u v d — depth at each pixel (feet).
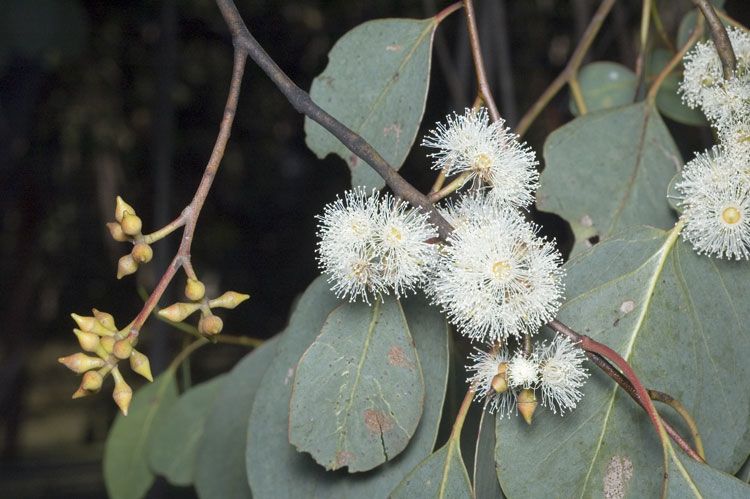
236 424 1.55
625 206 1.36
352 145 1.15
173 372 1.69
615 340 1.21
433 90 3.44
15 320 4.51
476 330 1.13
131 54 4.13
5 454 4.69
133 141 4.33
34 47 2.38
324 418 1.20
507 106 2.49
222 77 4.25
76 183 4.43
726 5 2.63
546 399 1.18
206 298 1.07
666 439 1.14
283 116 4.37
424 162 3.50
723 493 1.13
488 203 1.16
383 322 1.21
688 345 1.21
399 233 1.13
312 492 1.26
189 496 3.43
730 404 1.21
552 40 3.52
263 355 1.57
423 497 1.18
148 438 1.65
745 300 1.23
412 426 1.19
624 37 2.45
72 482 4.44
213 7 4.10
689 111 1.56
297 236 4.52
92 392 1.04
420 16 3.94
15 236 4.50
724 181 1.21
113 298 4.83
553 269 1.14
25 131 3.59
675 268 1.23
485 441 1.18
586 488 1.17
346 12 4.03
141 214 4.39
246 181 4.46
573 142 1.38
